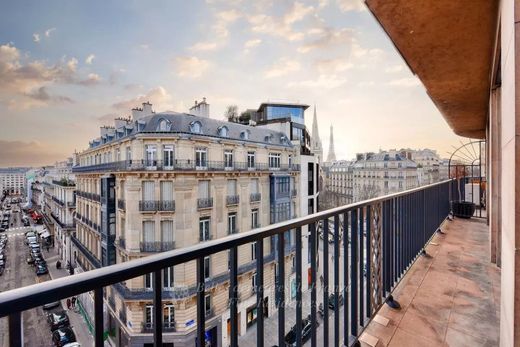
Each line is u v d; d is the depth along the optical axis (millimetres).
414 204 3539
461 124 6578
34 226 61875
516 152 1001
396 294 2719
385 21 2195
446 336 2041
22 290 600
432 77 3412
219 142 15547
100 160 21391
